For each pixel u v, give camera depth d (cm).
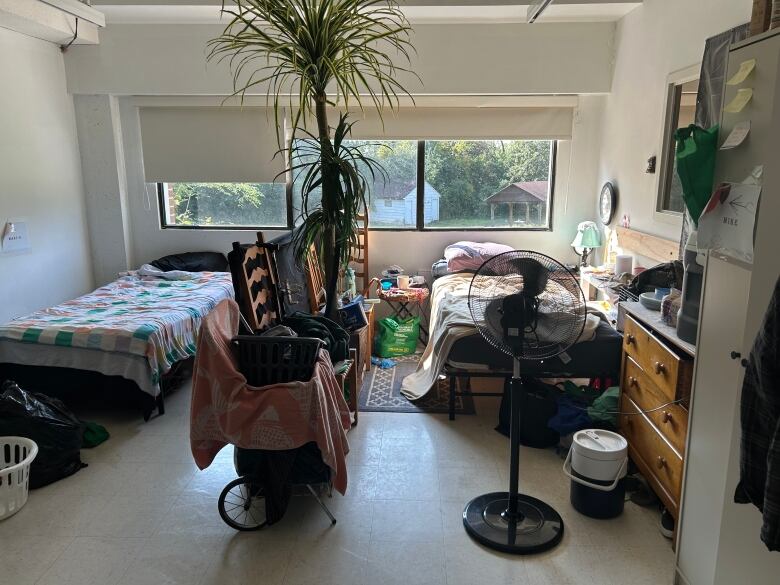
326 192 312
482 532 244
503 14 429
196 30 467
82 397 386
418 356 486
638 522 257
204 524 255
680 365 232
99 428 331
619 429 307
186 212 536
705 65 304
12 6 373
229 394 227
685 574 209
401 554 235
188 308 399
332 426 246
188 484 287
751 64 165
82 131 500
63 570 226
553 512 257
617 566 228
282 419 227
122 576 223
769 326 140
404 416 365
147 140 509
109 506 268
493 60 461
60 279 480
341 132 308
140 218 530
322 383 241
